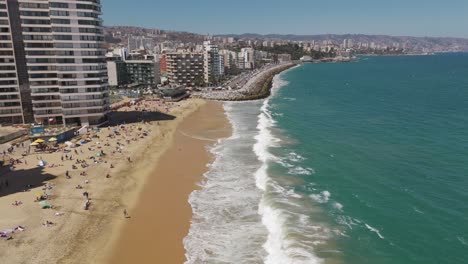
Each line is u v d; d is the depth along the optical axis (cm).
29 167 7238
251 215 5372
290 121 11900
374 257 4341
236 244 4647
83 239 4678
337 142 9069
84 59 10306
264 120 12150
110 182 6569
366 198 5850
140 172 7162
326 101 16212
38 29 10050
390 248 4506
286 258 4325
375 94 18088
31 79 10306
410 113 12594
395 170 7025
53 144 8619
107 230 4931
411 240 4666
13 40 10344
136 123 11575
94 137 9612
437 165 7238
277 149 8550
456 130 9925
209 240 4741
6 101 10638
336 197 5906
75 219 5150
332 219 5203
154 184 6569
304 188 6269
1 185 6288
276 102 16450
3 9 10094
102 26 10862
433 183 6362
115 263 4241
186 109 14488
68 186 6303
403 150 8269
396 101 15462
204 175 7012
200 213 5466
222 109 15075
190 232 4934
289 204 5666
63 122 10519
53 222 5025
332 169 7156
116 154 8212
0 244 4447
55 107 10706
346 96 17700
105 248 4519
